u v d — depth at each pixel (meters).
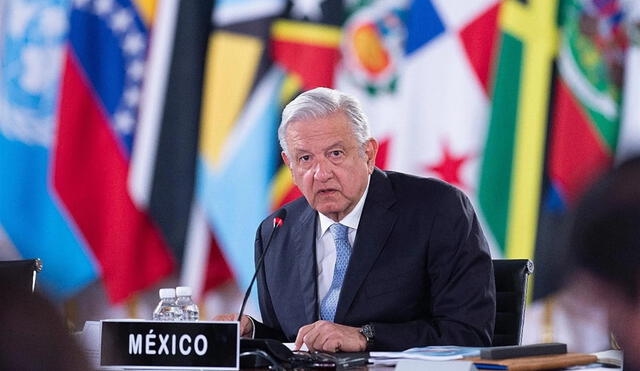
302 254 8.39
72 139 13.61
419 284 8.00
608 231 2.05
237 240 13.66
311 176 7.98
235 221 13.67
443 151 13.47
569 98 13.37
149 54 13.73
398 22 13.58
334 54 13.61
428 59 13.53
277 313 8.43
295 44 13.66
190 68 13.71
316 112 8.02
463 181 13.41
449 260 7.93
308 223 8.52
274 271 8.58
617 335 2.08
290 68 13.66
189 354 5.65
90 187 13.66
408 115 13.50
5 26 13.70
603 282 2.07
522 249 13.31
